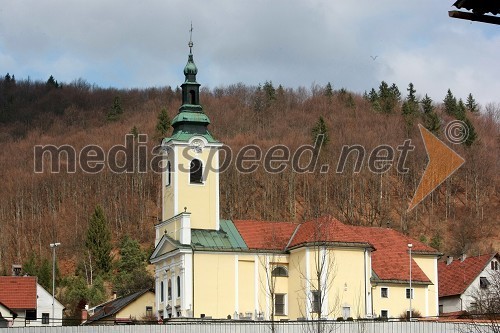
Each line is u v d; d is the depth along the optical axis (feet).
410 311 380.99
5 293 421.18
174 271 389.39
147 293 444.55
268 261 388.57
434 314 408.26
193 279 380.58
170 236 396.78
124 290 595.06
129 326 292.40
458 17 105.19
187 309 377.30
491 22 104.94
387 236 422.41
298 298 379.35
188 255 381.40
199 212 395.96
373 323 292.81
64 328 288.30
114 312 439.63
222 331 290.97
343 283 375.04
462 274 495.82
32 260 640.99
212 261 384.27
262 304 385.91
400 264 407.44
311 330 284.20
